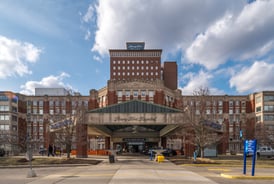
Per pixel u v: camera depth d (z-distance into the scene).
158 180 16.31
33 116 98.19
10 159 31.52
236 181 16.52
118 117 36.78
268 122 85.81
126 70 140.50
